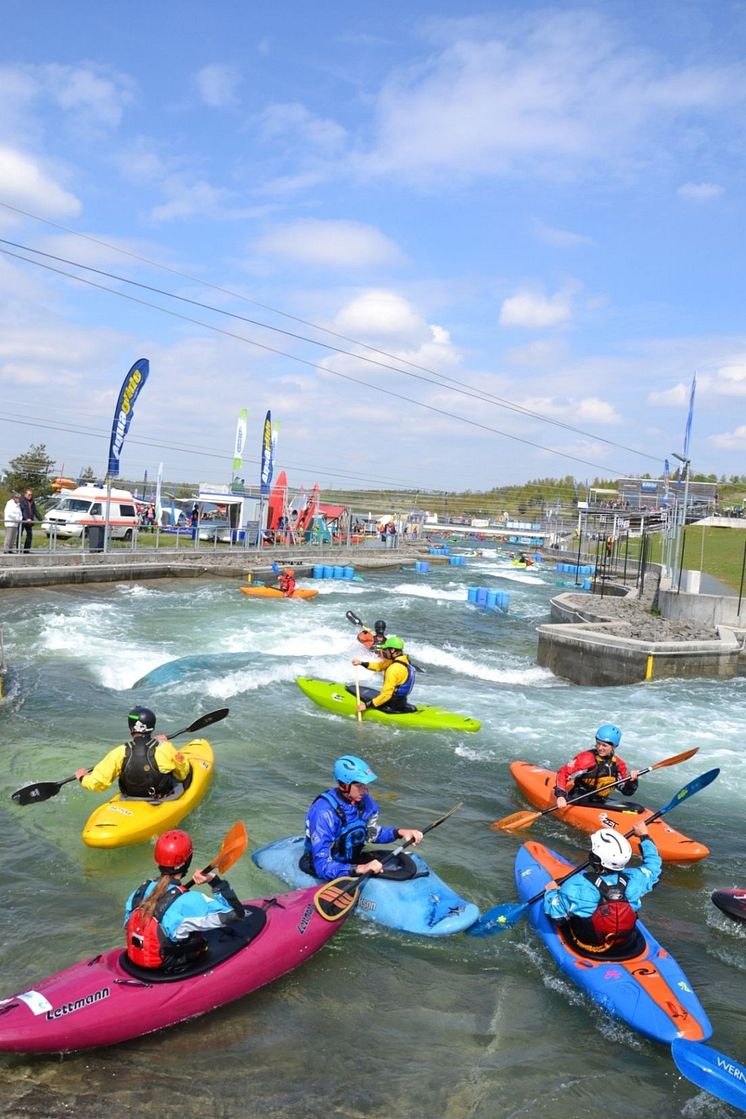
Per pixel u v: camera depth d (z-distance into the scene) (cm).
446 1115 438
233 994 521
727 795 975
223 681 1345
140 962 498
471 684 1512
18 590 2209
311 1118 428
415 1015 525
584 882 575
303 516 4772
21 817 780
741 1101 439
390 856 683
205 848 738
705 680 1576
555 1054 494
